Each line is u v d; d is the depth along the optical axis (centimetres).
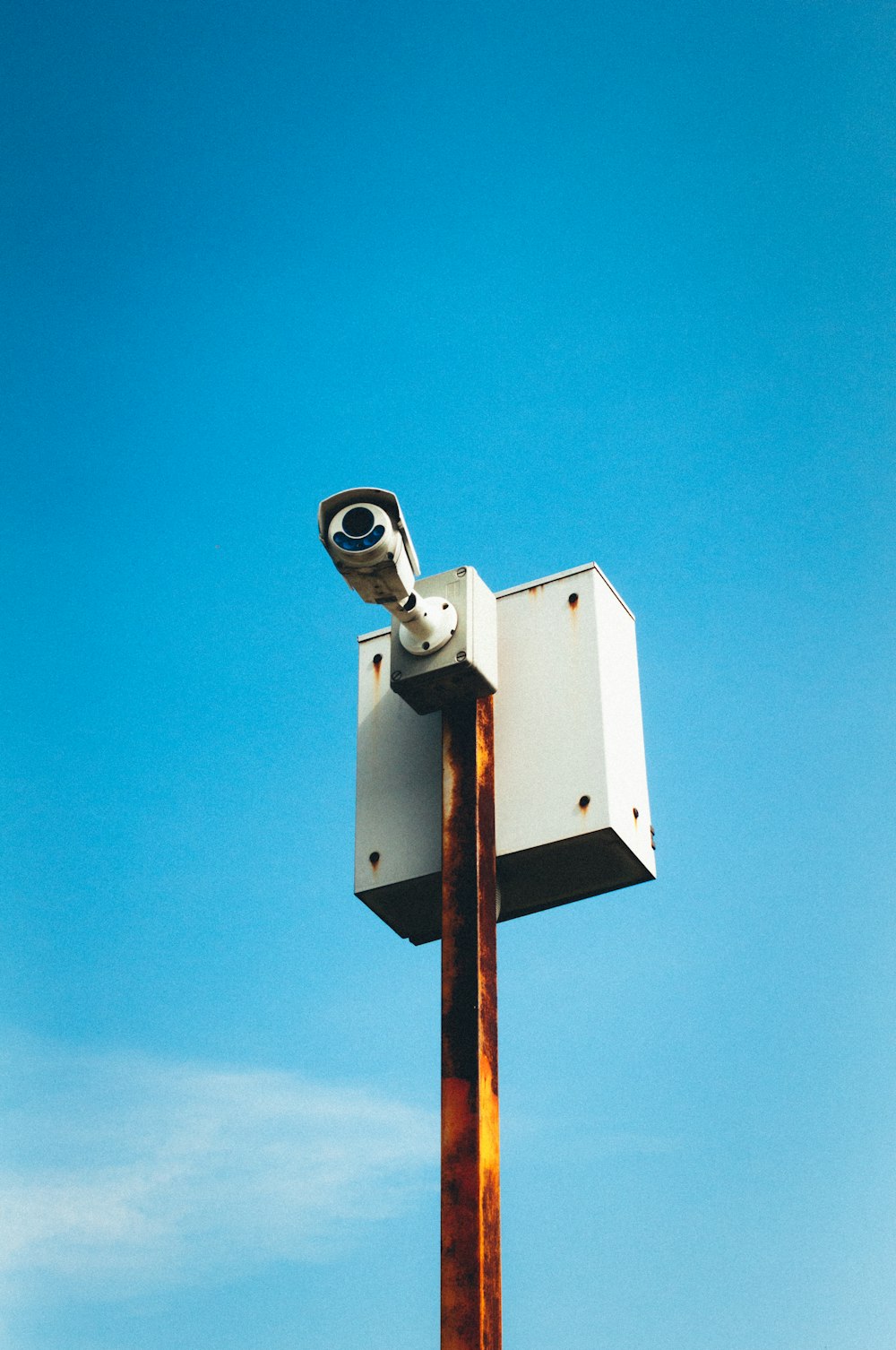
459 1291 363
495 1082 402
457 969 416
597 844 475
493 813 460
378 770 527
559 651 510
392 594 445
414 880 496
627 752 503
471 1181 378
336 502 436
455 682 469
